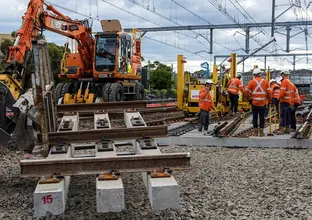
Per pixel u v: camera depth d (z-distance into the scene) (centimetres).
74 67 2264
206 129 1638
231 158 1167
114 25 2369
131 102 1024
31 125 829
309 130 1598
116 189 570
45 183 596
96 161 618
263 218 649
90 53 2291
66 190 637
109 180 603
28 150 837
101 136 759
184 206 694
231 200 743
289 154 1237
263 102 1458
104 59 2230
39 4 1552
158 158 629
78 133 751
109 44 2228
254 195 775
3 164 1013
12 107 890
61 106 1016
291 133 1566
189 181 880
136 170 624
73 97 2169
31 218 638
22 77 1146
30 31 1485
